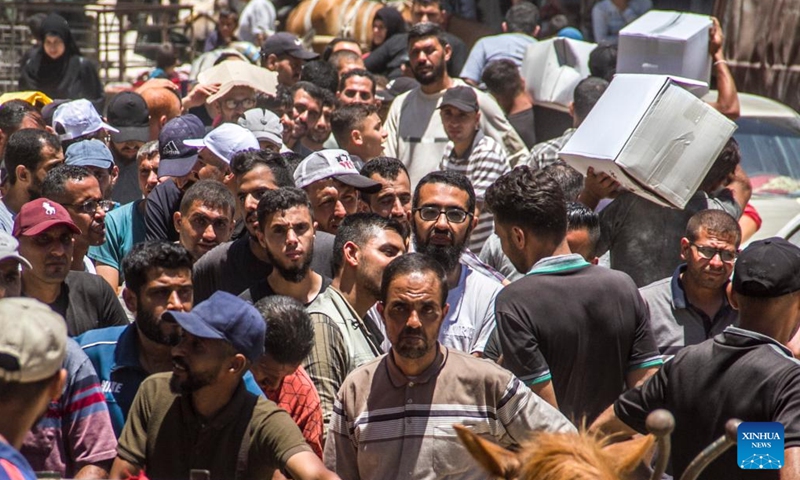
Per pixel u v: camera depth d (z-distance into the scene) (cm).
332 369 1145
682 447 992
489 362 1030
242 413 959
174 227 1606
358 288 1192
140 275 1061
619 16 3453
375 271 1180
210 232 1414
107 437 1008
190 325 937
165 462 966
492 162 2052
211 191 1419
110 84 3781
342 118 2012
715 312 1335
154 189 1630
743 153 2378
